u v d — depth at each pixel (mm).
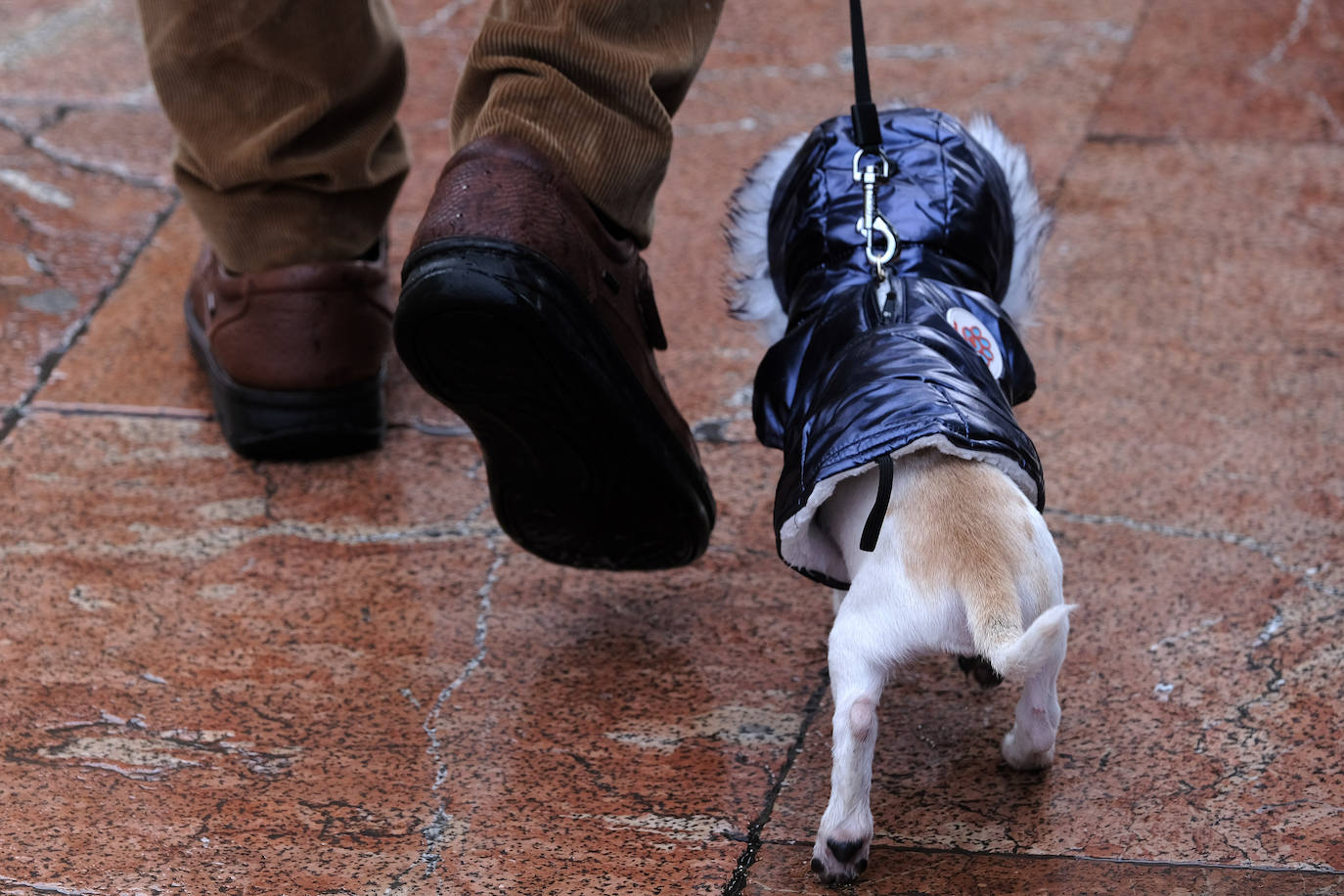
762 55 5758
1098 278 4289
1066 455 3531
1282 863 2350
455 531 3363
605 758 2666
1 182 4863
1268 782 2531
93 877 2371
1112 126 5129
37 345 4074
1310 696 2729
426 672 2904
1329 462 3449
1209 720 2689
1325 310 4082
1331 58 5562
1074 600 3031
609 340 2547
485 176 2443
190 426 3768
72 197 4820
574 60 2521
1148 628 2939
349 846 2453
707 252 4484
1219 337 3984
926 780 2592
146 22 3303
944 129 2812
